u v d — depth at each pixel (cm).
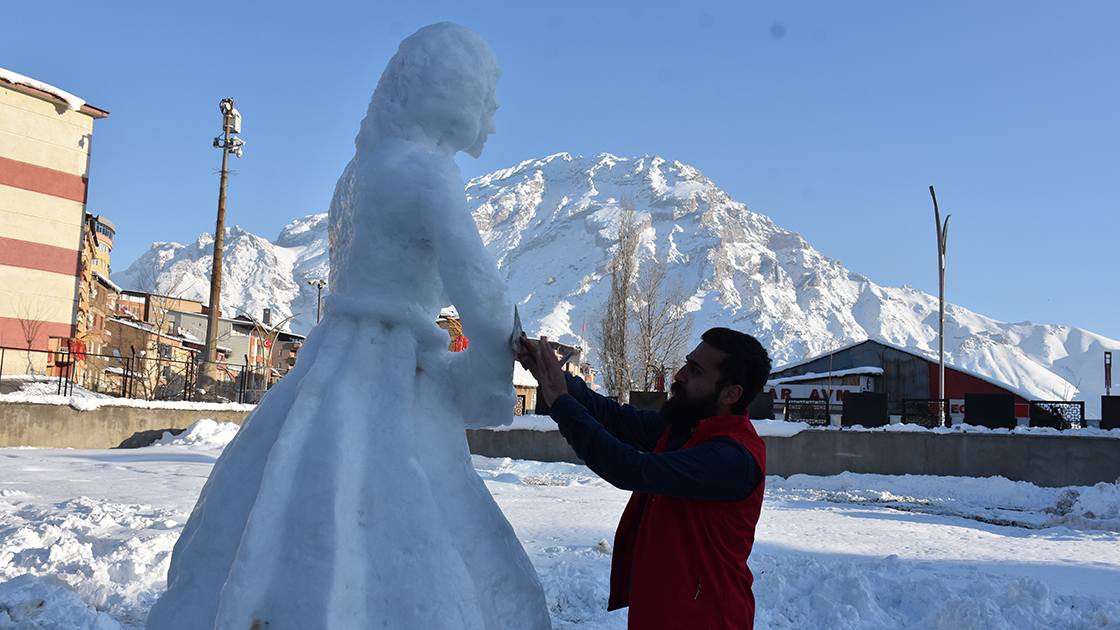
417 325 227
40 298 2308
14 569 532
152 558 554
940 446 1683
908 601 535
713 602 231
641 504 268
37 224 2317
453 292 219
